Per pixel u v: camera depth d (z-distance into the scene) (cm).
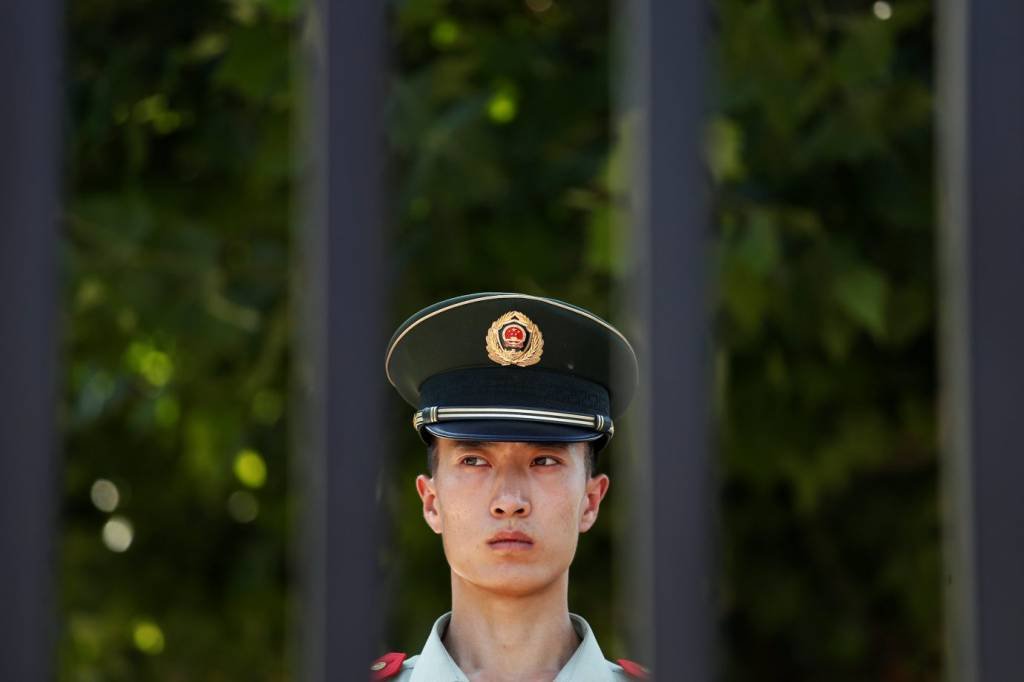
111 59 1359
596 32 1402
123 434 1573
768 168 1268
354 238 421
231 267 1353
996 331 438
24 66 419
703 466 428
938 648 1526
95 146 1379
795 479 1416
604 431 655
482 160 1279
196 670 1593
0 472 416
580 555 1488
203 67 1364
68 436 1485
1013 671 432
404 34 1330
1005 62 439
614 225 1130
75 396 1449
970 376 438
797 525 1548
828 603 1564
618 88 1041
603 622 1464
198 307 1322
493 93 1307
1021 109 439
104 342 1396
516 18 1411
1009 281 438
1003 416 436
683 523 426
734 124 1211
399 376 694
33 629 415
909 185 1287
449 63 1304
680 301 427
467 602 648
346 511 421
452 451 639
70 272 1294
